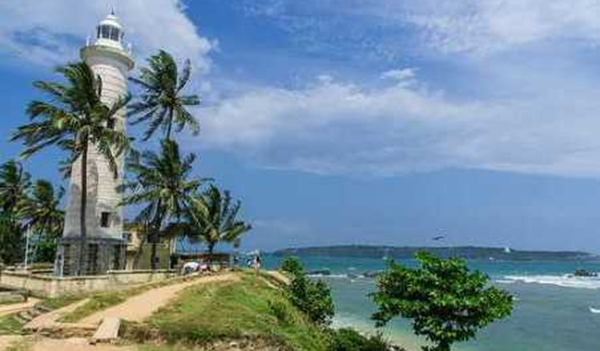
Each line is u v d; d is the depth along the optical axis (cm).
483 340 3791
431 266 2080
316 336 2475
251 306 2727
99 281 3566
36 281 3369
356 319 4631
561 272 17300
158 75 4769
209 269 4956
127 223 5406
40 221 6391
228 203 5503
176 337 1969
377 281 2308
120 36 4638
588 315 5259
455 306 2006
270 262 18938
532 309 5769
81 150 3925
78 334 1969
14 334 2016
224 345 1988
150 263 5375
